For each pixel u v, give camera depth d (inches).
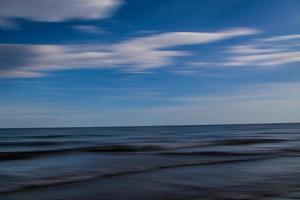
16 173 462.9
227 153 748.0
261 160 614.9
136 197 322.0
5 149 879.7
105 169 499.2
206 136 1908.2
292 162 583.5
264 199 309.4
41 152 745.6
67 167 521.3
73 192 342.6
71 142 1274.6
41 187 367.6
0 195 328.8
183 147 932.0
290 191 344.5
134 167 520.1
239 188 360.2
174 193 337.7
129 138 1685.5
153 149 853.2
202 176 438.3
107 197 323.0
